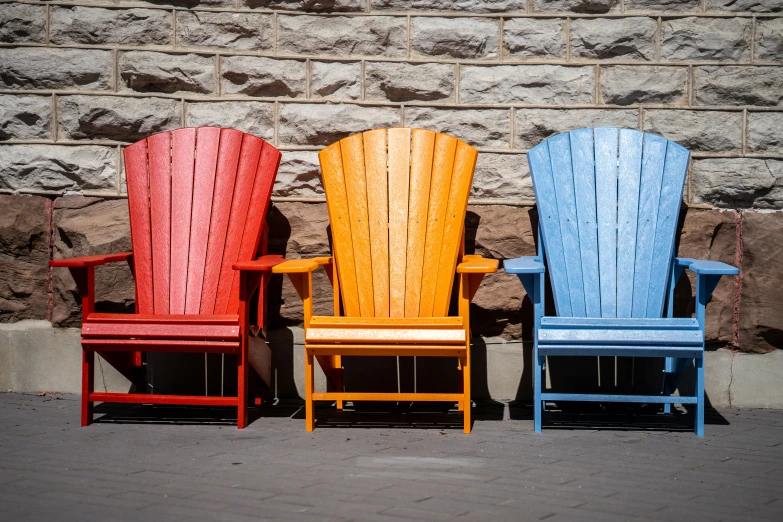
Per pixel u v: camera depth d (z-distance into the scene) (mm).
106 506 2889
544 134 4793
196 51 4867
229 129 4574
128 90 4898
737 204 4746
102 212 4867
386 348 3934
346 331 3961
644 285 4336
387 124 4832
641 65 4758
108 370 4828
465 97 4809
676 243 4691
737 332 4668
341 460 3518
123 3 4871
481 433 4035
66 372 4848
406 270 4367
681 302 4688
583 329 3977
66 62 4887
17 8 4891
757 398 4648
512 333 4754
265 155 4539
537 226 4750
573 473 3338
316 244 4805
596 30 4766
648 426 4199
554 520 2771
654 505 2938
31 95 4910
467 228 4781
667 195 4383
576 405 4656
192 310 4449
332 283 4488
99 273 4781
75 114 4898
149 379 4773
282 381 4809
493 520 2764
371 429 4117
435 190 4402
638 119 4766
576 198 4418
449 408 4621
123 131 4902
